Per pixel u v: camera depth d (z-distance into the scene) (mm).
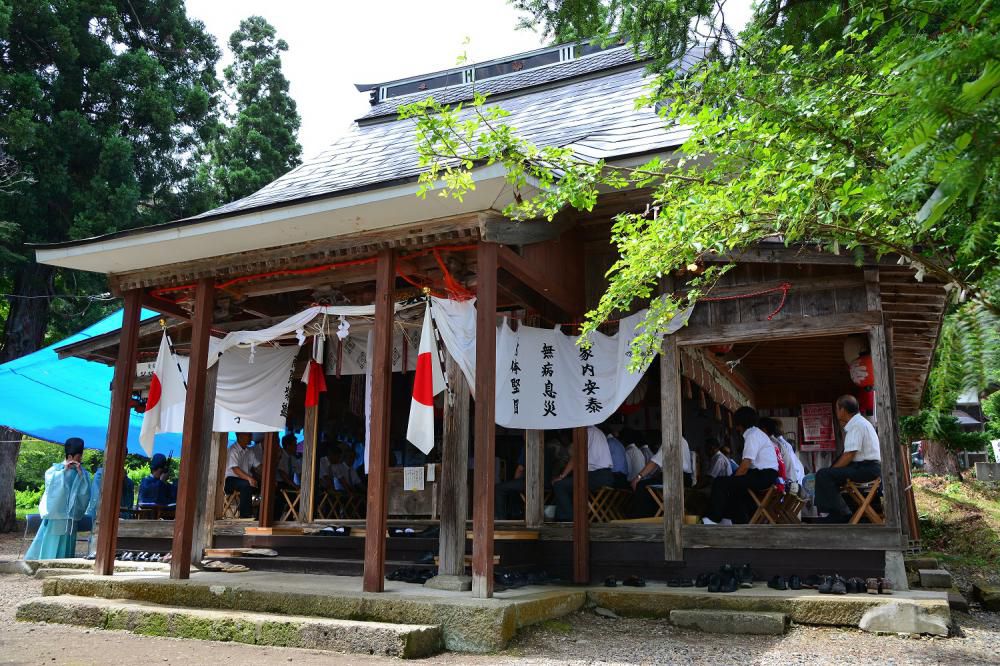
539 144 9188
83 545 13148
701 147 4160
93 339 11359
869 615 6012
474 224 6828
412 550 8617
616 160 7395
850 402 7621
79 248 8086
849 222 3520
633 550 7910
